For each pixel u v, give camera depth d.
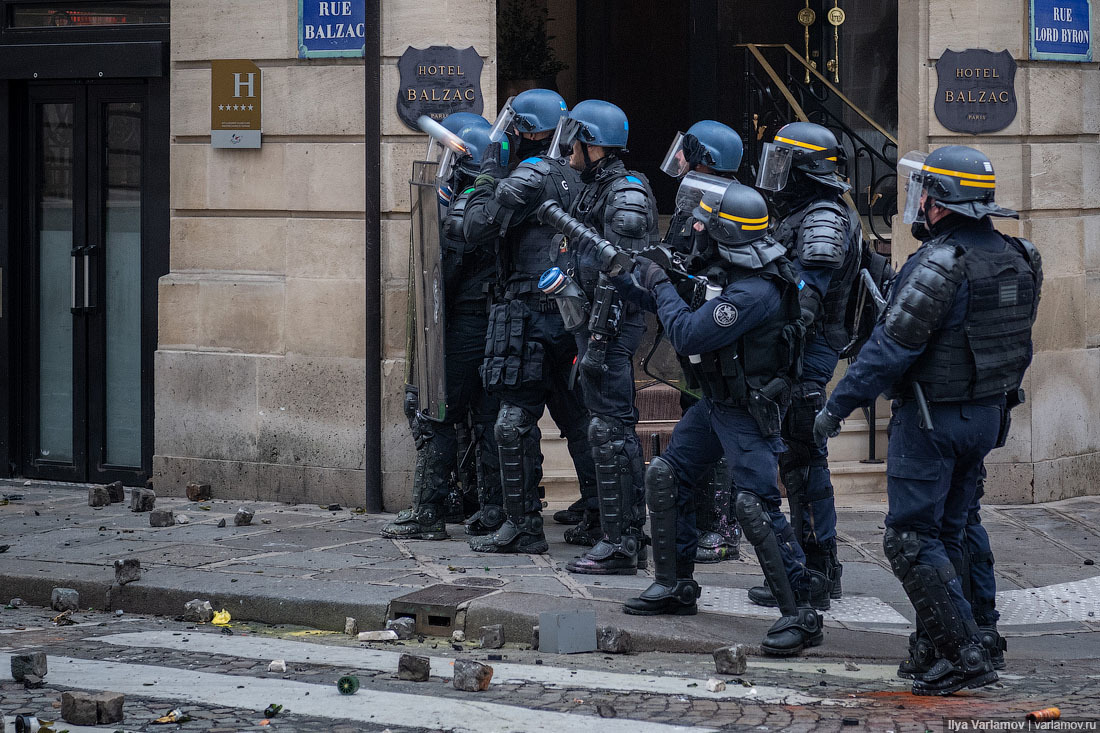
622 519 11.22
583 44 19.09
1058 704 7.97
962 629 8.22
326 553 12.06
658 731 7.47
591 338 10.78
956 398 8.14
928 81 14.21
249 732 7.50
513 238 11.66
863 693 8.31
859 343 10.30
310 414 14.52
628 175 10.87
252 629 10.41
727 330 8.86
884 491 14.92
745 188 8.97
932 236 8.50
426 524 12.67
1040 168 14.30
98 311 16.28
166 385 15.28
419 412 12.35
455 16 13.98
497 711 7.89
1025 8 14.16
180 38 15.01
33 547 12.45
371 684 8.58
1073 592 11.12
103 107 16.11
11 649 9.55
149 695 8.26
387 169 14.05
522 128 11.50
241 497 14.95
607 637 9.54
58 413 16.77
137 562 11.14
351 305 14.30
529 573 11.24
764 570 9.27
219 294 14.95
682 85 18.92
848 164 17.38
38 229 16.66
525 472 11.98
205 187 15.04
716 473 12.01
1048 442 14.42
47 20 16.28
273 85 14.59
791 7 18.11
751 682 8.60
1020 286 8.29
